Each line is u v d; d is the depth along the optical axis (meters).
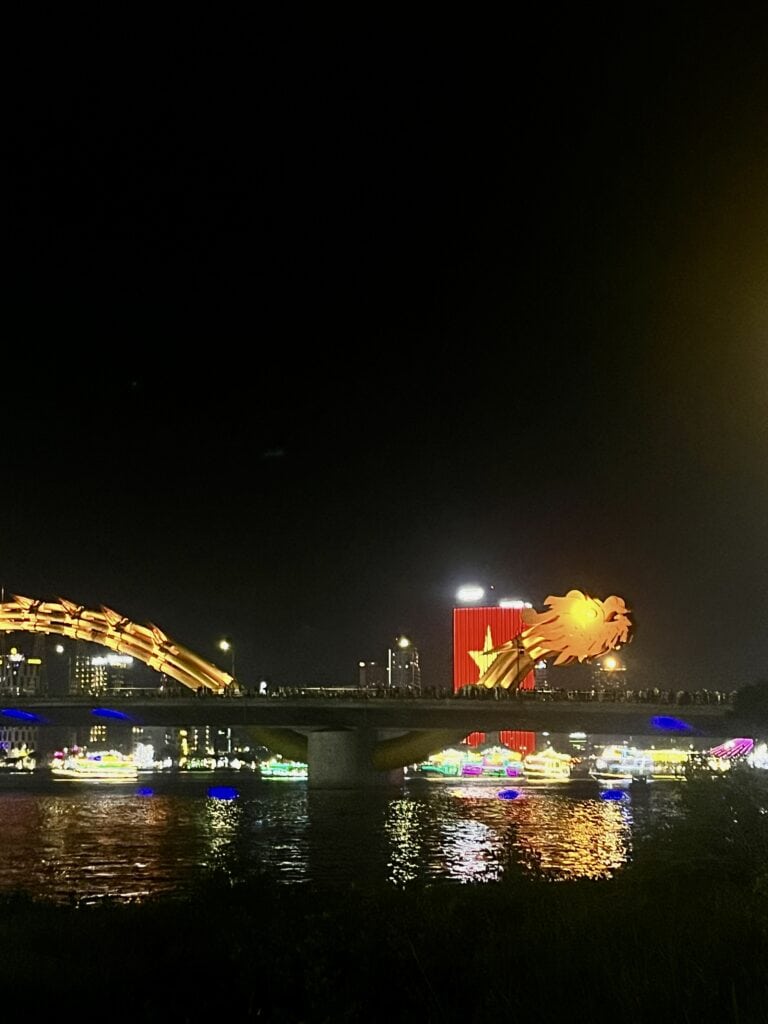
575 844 82.50
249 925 25.67
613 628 186.12
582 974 17.34
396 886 33.72
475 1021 15.66
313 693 167.38
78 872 74.19
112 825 121.88
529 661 188.00
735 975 16.44
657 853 30.72
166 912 29.23
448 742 173.50
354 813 132.88
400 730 171.25
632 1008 15.29
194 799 164.50
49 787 196.50
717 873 28.36
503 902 27.42
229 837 104.56
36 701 173.50
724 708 142.38
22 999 18.36
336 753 173.25
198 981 19.94
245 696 166.38
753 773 30.95
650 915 22.95
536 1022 15.38
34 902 34.00
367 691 165.75
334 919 24.59
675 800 32.34
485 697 158.25
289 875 69.25
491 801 150.38
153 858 85.62
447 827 109.69
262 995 18.59
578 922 22.19
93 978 20.09
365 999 17.70
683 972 16.73
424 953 20.34
